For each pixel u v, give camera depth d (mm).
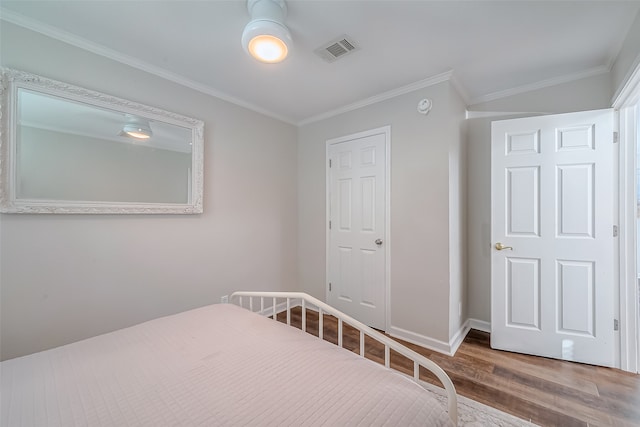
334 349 1149
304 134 3242
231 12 1510
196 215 2346
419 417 784
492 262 2234
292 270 3225
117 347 1126
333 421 727
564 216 2020
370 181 2654
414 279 2332
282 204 3113
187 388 861
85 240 1781
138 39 1750
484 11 1492
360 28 1634
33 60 1585
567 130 2012
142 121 2006
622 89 1710
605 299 1916
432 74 2158
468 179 2648
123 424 718
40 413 753
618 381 1749
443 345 2156
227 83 2320
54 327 1666
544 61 1982
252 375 930
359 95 2539
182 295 2254
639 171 2020
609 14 1499
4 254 1516
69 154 1697
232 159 2615
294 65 2043
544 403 1548
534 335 2104
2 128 1477
